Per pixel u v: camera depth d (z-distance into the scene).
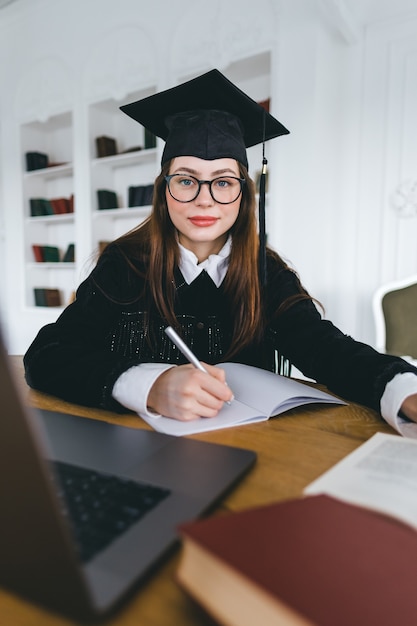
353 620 0.23
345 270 2.87
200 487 0.43
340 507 0.34
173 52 3.13
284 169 2.73
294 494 0.45
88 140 3.61
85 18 3.59
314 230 2.65
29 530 0.25
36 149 4.19
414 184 2.61
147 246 1.24
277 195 2.76
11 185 4.20
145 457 0.51
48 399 0.80
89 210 3.63
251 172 2.95
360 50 2.73
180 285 1.18
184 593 0.29
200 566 0.28
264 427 0.66
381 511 0.34
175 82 3.15
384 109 2.68
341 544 0.29
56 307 4.08
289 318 1.09
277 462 0.53
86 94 3.61
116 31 3.42
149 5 3.24
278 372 1.21
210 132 1.06
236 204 1.09
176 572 0.30
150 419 0.68
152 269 1.16
